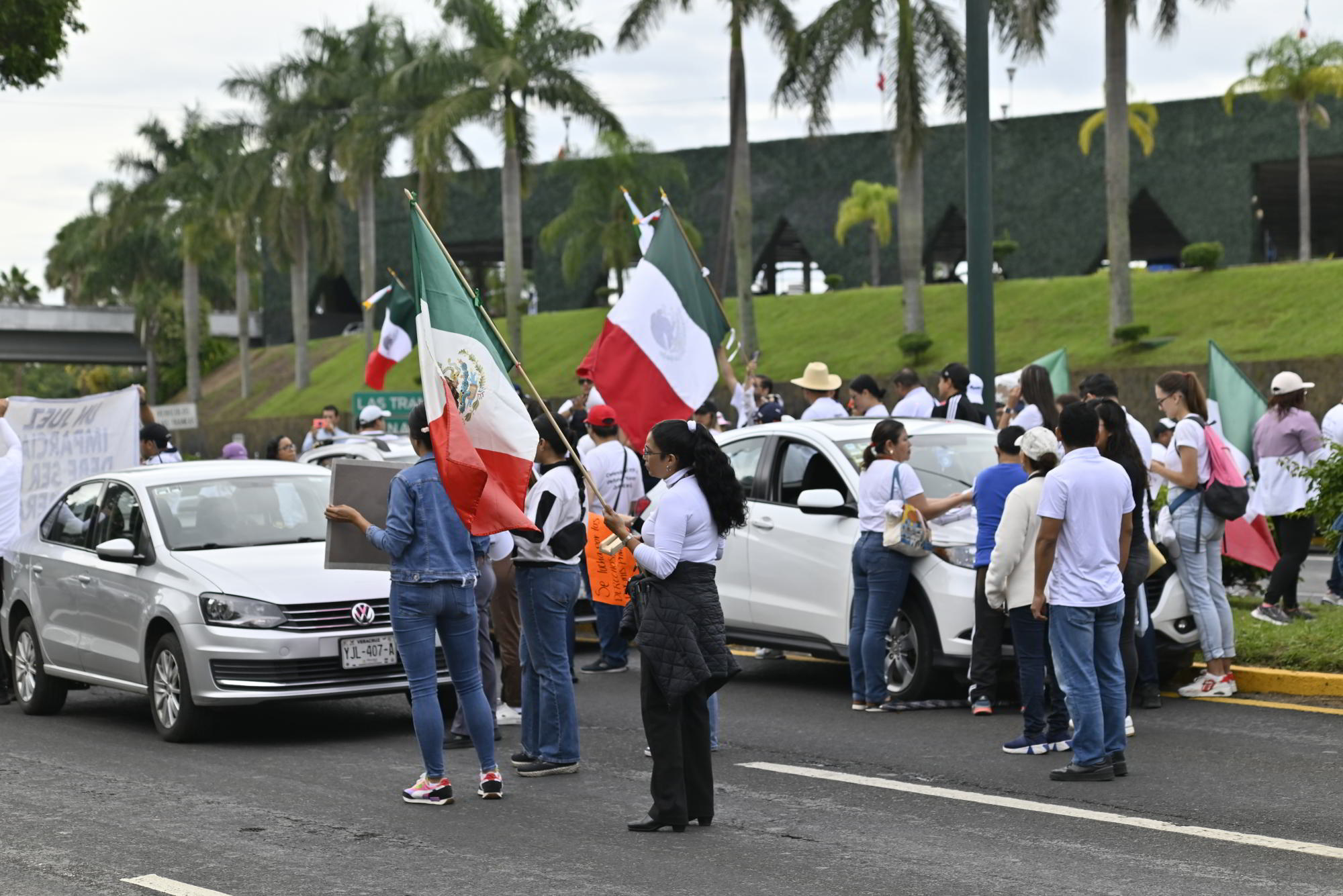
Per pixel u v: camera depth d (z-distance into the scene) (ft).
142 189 280.10
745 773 33.32
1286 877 24.18
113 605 40.68
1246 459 50.47
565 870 25.27
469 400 30.68
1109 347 176.04
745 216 167.22
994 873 24.70
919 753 35.09
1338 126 232.53
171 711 38.52
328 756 36.37
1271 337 164.25
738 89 164.45
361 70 233.55
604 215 228.02
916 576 40.93
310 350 320.29
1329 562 78.84
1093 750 31.42
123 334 338.34
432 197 187.42
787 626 44.70
